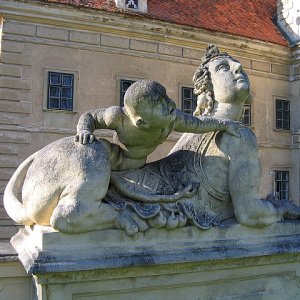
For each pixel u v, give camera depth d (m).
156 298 2.67
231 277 2.88
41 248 2.40
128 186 2.77
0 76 14.20
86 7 14.86
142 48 16.28
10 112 14.20
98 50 15.52
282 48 19.12
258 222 2.92
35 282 2.55
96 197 2.51
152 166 3.04
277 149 19.17
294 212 3.18
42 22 14.66
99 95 15.48
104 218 2.53
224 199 2.97
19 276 2.65
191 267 2.71
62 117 14.86
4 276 2.62
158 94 2.65
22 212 2.74
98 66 15.52
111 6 15.78
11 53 14.29
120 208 2.60
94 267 2.40
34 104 14.50
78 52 15.21
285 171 19.34
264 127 18.92
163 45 16.66
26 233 2.85
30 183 2.63
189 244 2.73
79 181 2.50
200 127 2.87
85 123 2.75
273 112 19.17
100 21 15.35
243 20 19.27
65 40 15.02
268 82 19.11
